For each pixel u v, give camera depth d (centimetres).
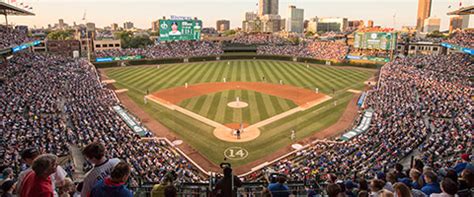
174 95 5559
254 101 5156
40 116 3538
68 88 5066
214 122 4144
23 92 4422
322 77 7362
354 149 3019
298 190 1377
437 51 10675
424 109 4022
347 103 5116
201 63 9625
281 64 9450
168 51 9975
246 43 11094
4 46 5603
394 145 2908
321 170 2512
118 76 7406
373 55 9075
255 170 2844
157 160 2769
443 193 776
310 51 10144
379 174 1315
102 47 11512
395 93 4950
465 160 1270
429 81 5450
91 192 614
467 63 6956
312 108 4812
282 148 3350
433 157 2280
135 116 4419
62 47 10994
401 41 11262
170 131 3847
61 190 818
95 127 3466
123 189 612
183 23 10219
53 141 2802
